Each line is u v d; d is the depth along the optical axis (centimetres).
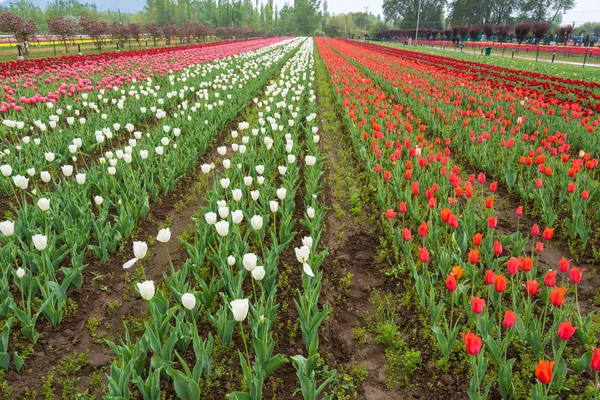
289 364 407
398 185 721
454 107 1289
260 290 496
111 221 650
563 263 374
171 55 2936
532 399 327
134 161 827
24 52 3428
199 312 437
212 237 549
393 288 525
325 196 782
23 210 571
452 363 404
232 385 377
